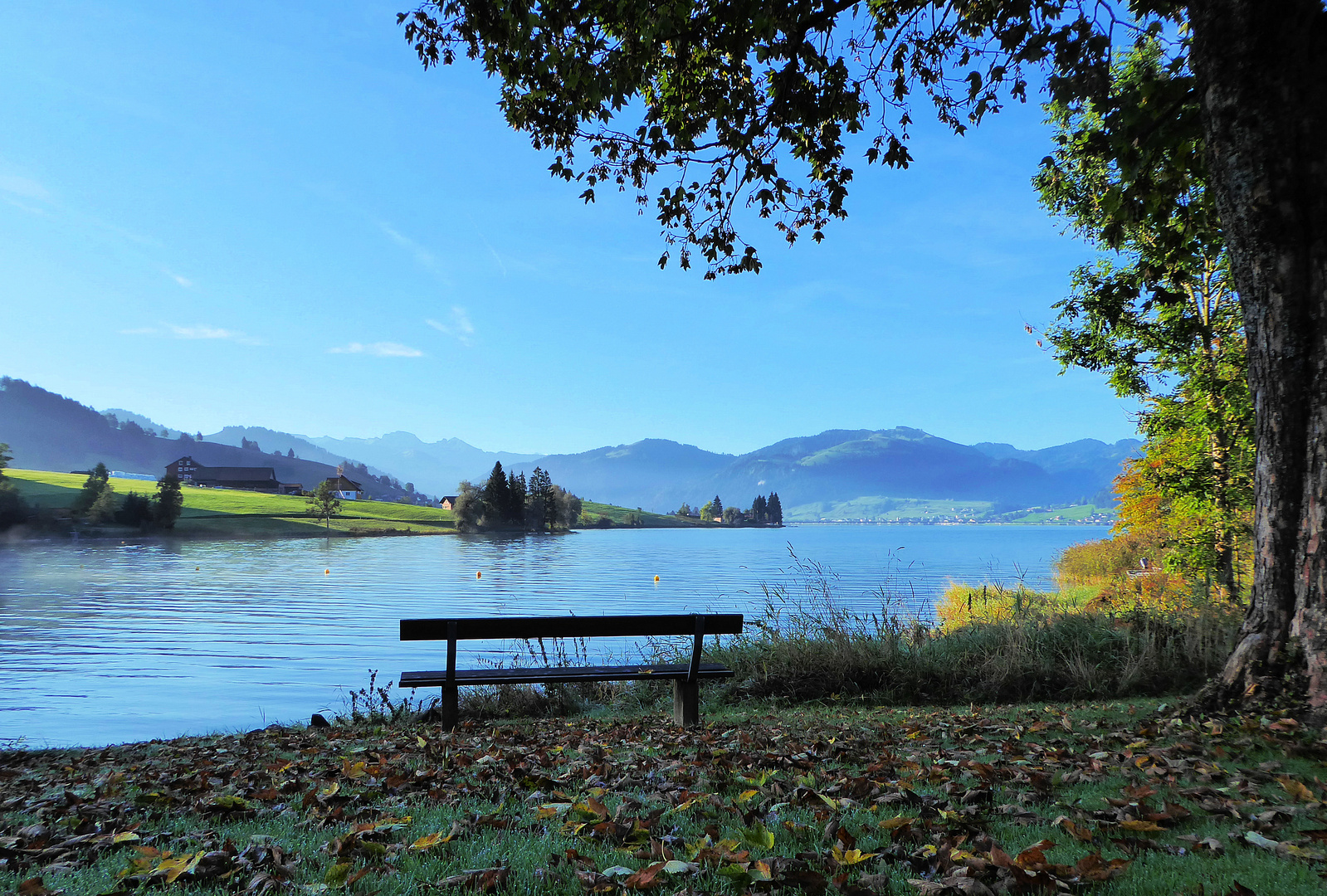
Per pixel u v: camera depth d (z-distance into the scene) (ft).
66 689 49.32
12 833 11.80
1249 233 18.71
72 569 188.14
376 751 18.66
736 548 388.16
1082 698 27.81
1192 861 9.07
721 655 35.35
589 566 224.12
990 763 14.42
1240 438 42.86
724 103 27.78
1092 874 8.32
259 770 16.89
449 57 26.63
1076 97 22.02
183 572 181.06
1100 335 45.21
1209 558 46.68
